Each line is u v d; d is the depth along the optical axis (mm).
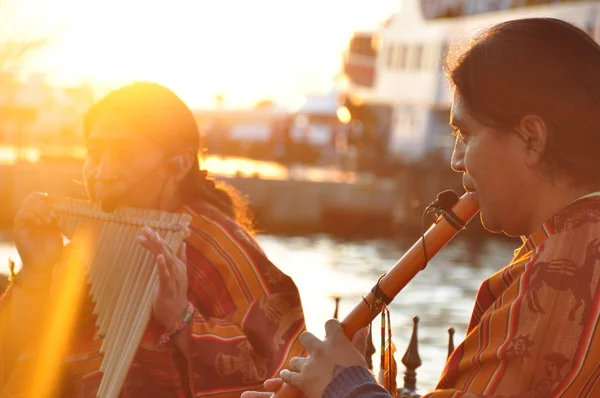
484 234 46938
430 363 17281
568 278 2082
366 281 33188
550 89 2170
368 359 2834
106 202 3576
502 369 2094
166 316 3229
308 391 2316
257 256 3646
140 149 3637
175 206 3746
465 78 2256
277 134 63781
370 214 48438
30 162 37312
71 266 3666
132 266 3348
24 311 3621
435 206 2525
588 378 2025
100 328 3393
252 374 3400
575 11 47875
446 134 58906
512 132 2213
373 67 66938
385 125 65250
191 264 3619
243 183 46156
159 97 3691
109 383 3211
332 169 62344
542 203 2230
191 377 3342
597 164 2184
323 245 43844
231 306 3590
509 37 2227
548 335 2057
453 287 32469
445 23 58188
